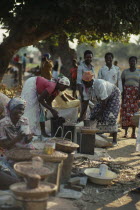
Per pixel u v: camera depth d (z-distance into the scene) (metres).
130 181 5.17
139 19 6.14
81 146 6.32
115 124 7.19
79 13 5.83
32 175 3.07
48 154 4.08
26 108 6.30
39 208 3.07
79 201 4.23
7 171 4.31
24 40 6.88
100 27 6.35
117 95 7.08
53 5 5.75
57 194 4.26
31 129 6.34
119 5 5.85
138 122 5.67
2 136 4.55
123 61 44.88
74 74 13.42
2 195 3.66
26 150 4.41
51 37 8.34
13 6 6.51
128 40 8.38
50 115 7.48
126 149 7.12
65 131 6.31
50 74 8.26
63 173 4.59
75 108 7.51
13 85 16.80
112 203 4.36
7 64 7.54
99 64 40.06
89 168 5.25
